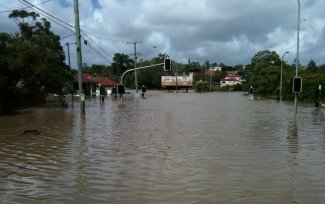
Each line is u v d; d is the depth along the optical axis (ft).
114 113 109.19
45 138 57.21
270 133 62.90
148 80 521.65
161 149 46.96
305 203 25.75
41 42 141.90
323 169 36.01
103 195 27.66
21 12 153.79
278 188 29.32
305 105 155.02
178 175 33.47
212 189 29.09
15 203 25.91
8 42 113.60
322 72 238.27
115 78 493.36
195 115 101.96
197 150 46.21
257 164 38.09
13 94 127.34
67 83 154.51
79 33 97.14
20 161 39.93
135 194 27.86
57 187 29.78
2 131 66.13
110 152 44.93
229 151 45.57
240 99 228.02
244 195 27.53
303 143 52.13
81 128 70.44
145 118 92.27
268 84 309.22
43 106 143.02
